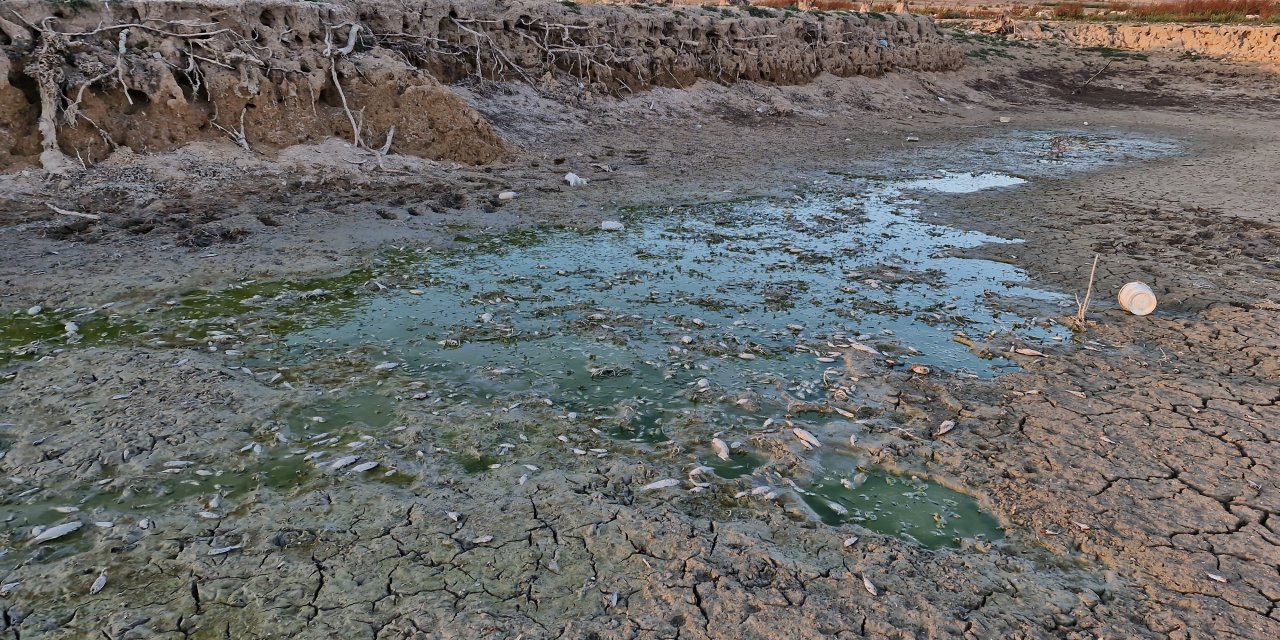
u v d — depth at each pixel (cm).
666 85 1900
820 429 518
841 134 1836
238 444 473
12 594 353
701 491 442
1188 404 552
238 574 367
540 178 1227
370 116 1217
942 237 1005
